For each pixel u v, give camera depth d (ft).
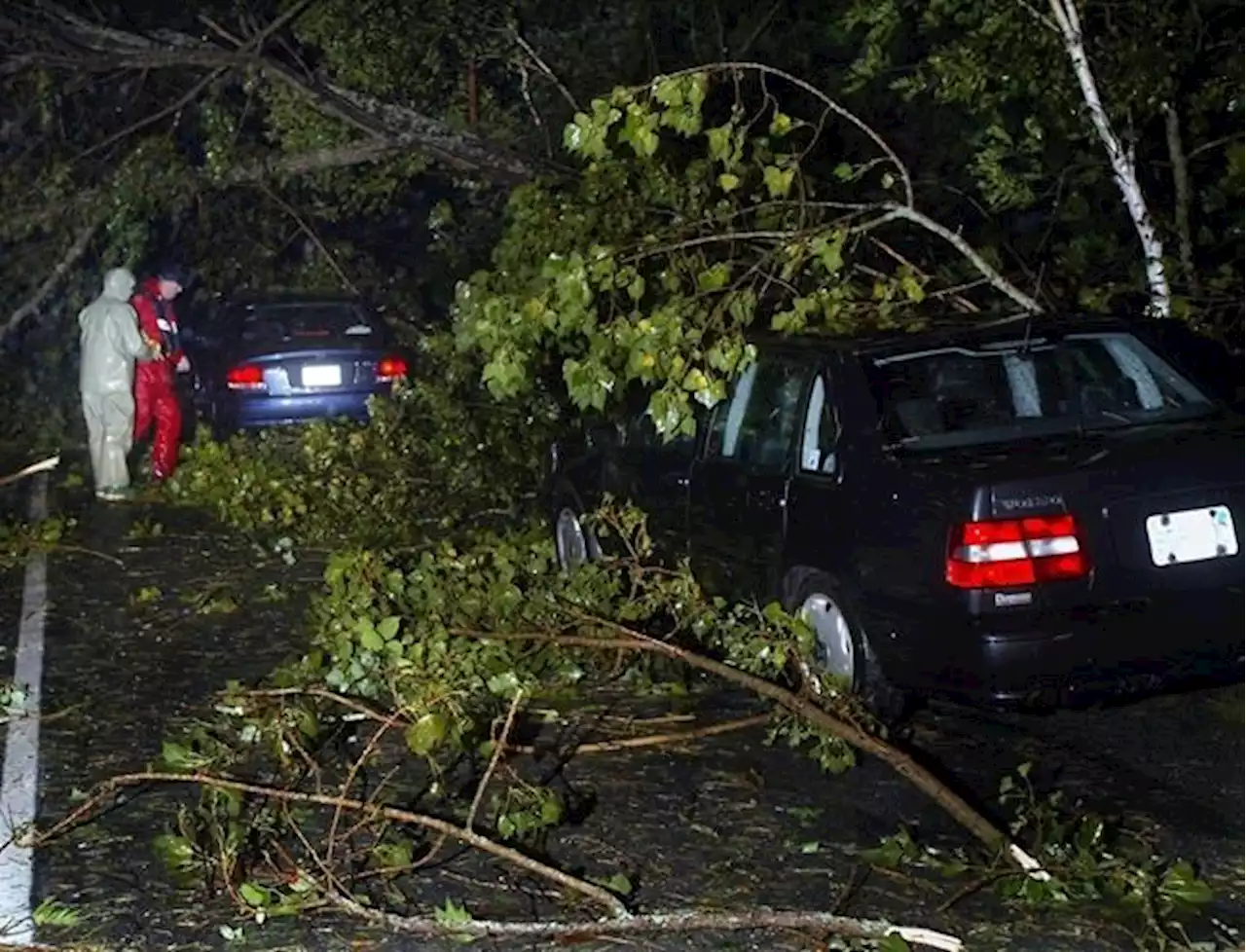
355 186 60.08
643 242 32.19
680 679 31.73
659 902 22.70
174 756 26.14
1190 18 37.70
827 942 21.22
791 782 27.09
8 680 33.86
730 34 50.70
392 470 51.62
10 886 23.52
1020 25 36.76
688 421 29.99
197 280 68.80
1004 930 21.74
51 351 65.72
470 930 21.57
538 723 30.07
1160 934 21.22
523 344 31.68
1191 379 29.71
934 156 44.37
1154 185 41.22
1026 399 29.07
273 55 58.85
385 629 29.43
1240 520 26.76
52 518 49.67
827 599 29.04
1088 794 26.35
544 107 55.62
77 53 54.80
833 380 29.30
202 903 22.88
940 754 28.22
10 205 56.03
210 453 53.21
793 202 33.42
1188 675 26.73
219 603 39.52
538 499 43.91
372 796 25.52
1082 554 26.14
